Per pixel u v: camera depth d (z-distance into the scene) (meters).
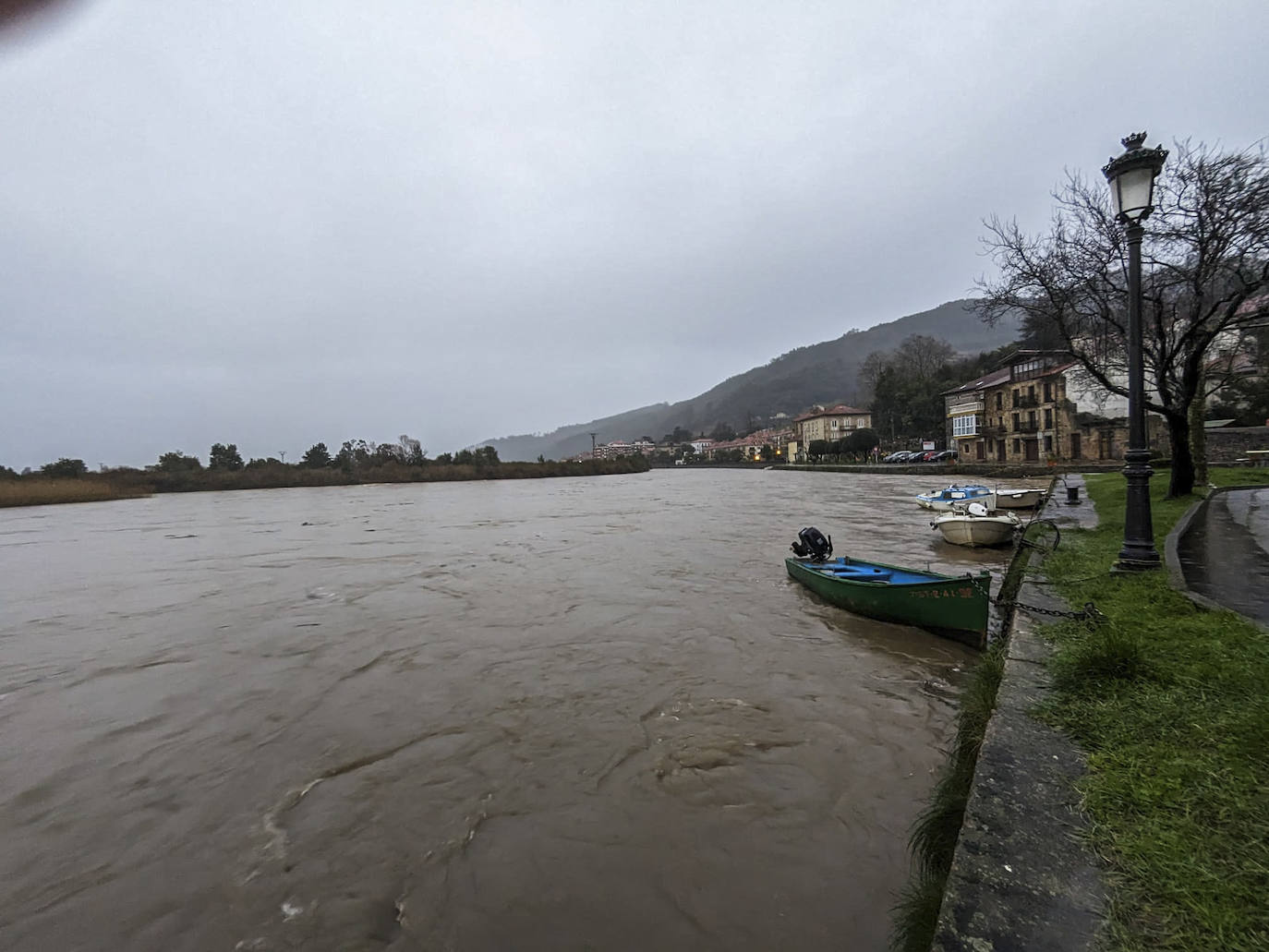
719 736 6.38
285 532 26.81
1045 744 3.64
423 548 20.66
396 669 8.70
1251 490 17.69
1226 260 11.85
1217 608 5.54
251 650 9.77
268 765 6.12
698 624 10.36
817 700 7.21
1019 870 2.62
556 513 32.62
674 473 110.75
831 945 3.69
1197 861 2.50
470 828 4.98
